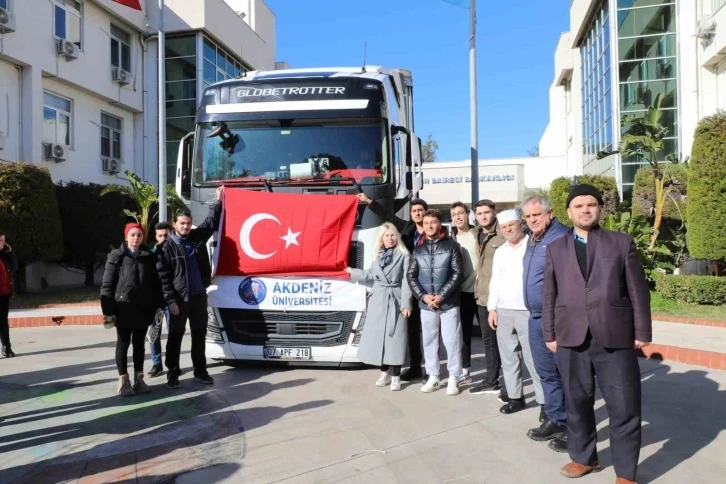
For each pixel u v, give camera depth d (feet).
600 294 12.52
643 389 20.68
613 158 73.20
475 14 36.88
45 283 62.54
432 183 116.88
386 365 21.24
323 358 22.44
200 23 76.69
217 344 22.93
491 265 19.86
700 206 37.76
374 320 20.76
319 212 22.29
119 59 73.87
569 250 13.17
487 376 20.45
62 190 58.70
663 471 13.57
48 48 60.85
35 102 59.26
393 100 27.17
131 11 73.67
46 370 24.50
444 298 19.81
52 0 61.57
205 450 15.14
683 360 24.85
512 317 17.70
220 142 23.75
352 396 20.04
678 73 64.34
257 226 22.57
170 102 78.54
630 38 71.15
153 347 23.16
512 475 13.51
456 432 16.39
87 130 68.44
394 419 17.56
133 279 19.99
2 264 26.94
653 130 44.68
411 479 13.32
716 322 31.55
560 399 15.53
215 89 24.31
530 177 123.75
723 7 52.80
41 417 18.01
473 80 37.09
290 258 22.22
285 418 17.66
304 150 23.25
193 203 23.56
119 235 61.52
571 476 13.34
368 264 22.24
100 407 18.99
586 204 12.79
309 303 22.31
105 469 13.97
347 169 22.91
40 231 49.44
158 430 16.71
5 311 27.22
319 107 23.36
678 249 47.50
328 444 15.49
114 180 73.15
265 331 22.70
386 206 22.65
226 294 22.76
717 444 15.26
